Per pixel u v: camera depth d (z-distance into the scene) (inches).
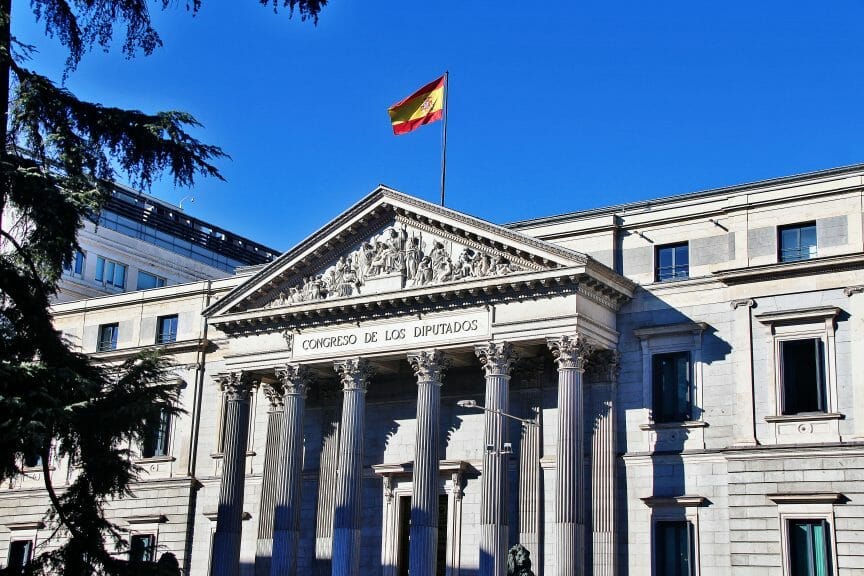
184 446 2819.9
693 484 2101.4
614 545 2101.4
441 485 2373.3
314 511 2536.9
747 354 2096.5
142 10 1299.2
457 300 2222.0
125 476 1508.4
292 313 2405.3
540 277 2112.5
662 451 2140.7
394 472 2429.9
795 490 1991.9
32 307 1316.4
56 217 1293.1
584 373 2215.8
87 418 1427.2
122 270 3754.9
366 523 2470.5
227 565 2396.7
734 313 2133.4
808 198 2101.4
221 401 2807.6
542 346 2215.8
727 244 2170.3
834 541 1936.5
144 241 3863.2
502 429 2123.5
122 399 1487.5
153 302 3009.4
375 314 2321.6
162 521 2785.4
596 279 2117.4
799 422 2025.1
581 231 2316.7
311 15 1229.1
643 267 2251.5
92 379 1423.5
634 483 2155.5
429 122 2527.1
